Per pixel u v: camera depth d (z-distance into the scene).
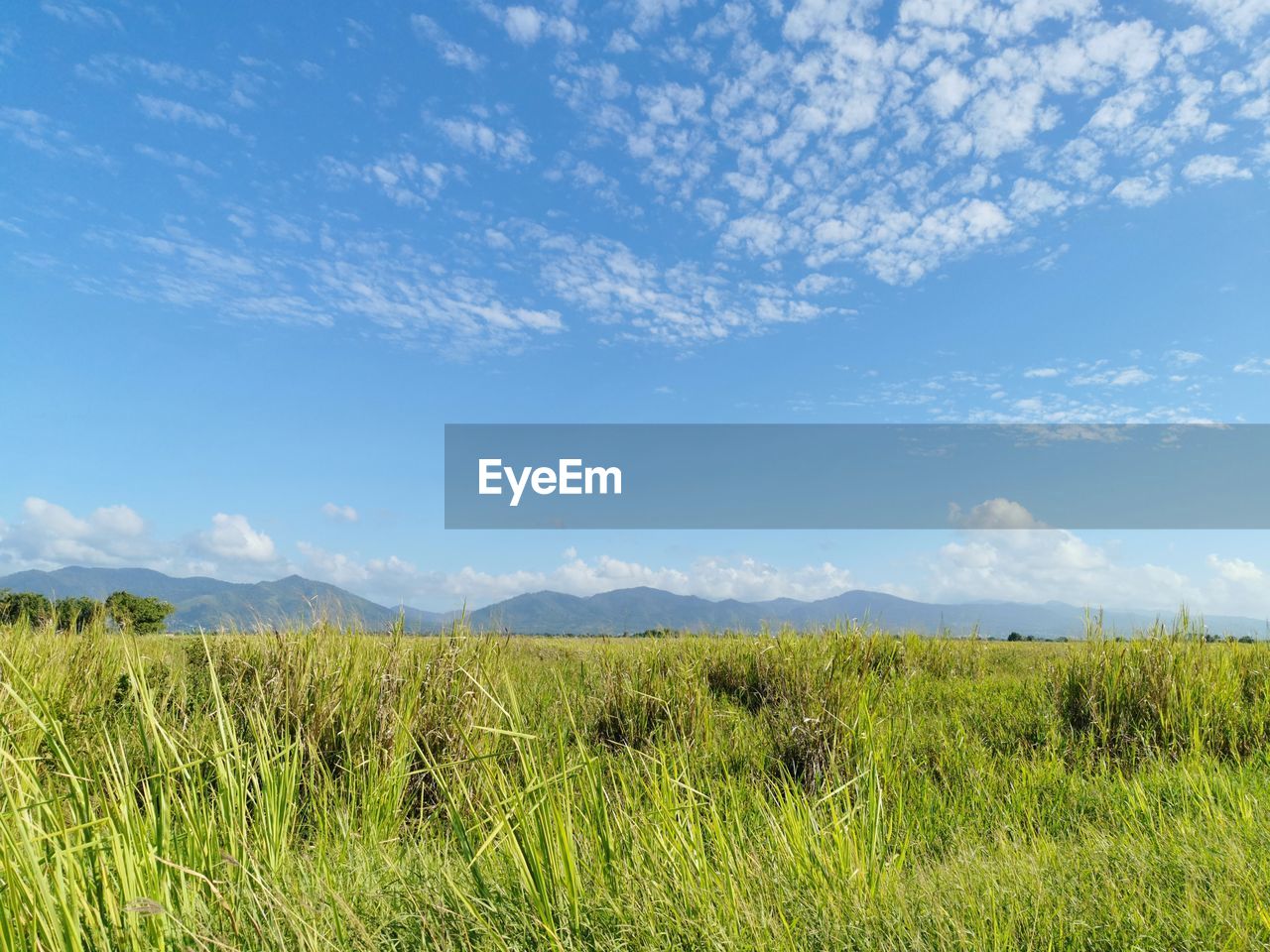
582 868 2.29
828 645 6.93
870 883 2.32
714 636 7.95
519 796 2.19
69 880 1.71
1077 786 3.89
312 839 2.99
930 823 3.46
